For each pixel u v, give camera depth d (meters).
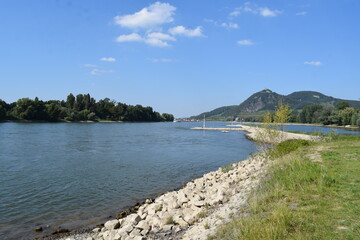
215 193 14.02
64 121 138.88
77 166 27.30
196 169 27.70
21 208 15.30
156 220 11.36
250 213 8.50
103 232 11.61
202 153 39.84
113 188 19.73
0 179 21.47
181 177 23.88
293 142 24.31
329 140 28.11
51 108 130.00
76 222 13.45
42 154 34.44
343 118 110.75
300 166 12.93
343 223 6.70
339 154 16.47
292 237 6.34
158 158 33.84
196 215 10.90
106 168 26.69
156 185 20.91
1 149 38.00
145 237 9.86
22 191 18.44
